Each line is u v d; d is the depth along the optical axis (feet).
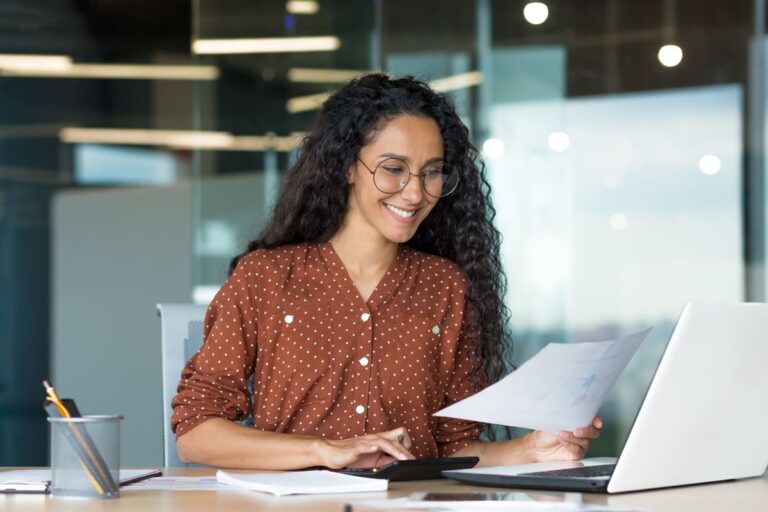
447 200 6.81
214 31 17.22
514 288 16.11
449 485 4.90
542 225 16.24
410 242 6.94
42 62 20.68
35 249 20.33
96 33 20.70
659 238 15.98
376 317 6.35
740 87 16.14
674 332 4.50
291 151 16.97
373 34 16.89
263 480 4.66
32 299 20.29
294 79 17.06
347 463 5.24
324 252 6.44
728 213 15.93
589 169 16.24
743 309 4.70
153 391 19.85
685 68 16.28
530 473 4.83
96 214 20.47
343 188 6.42
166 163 20.40
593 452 15.83
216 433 5.72
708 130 16.15
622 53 16.34
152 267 20.22
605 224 16.10
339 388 6.21
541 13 16.51
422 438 6.29
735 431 4.91
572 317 15.96
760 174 15.93
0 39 20.67
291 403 6.18
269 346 6.25
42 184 20.47
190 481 4.94
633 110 16.26
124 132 20.52
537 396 5.00
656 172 16.19
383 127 6.21
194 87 17.28
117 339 20.12
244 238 17.02
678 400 4.58
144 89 20.61
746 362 4.79
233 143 17.13
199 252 17.02
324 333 6.25
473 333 6.66
